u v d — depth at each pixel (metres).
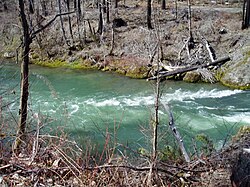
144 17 31.16
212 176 6.42
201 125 15.19
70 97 20.48
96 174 6.21
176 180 6.22
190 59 25.28
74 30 31.92
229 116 16.84
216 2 35.62
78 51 29.33
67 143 8.26
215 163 6.90
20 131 7.45
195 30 27.77
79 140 11.00
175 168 6.73
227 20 28.50
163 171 6.30
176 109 17.88
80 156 6.71
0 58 28.59
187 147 10.52
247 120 16.25
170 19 29.66
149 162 6.46
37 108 17.88
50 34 31.55
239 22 27.95
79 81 24.12
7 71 23.03
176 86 22.09
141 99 19.91
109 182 5.98
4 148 6.70
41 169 5.92
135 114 17.20
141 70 24.61
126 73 25.20
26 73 8.68
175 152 8.11
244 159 5.97
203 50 25.88
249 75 22.38
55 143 7.29
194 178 6.46
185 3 36.28
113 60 27.14
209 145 8.60
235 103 19.09
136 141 11.91
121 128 14.83
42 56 29.64
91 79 24.59
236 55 24.47
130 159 7.91
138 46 27.33
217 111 17.69
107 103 19.31
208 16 29.38
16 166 6.03
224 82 22.66
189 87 21.97
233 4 34.41
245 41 25.53
